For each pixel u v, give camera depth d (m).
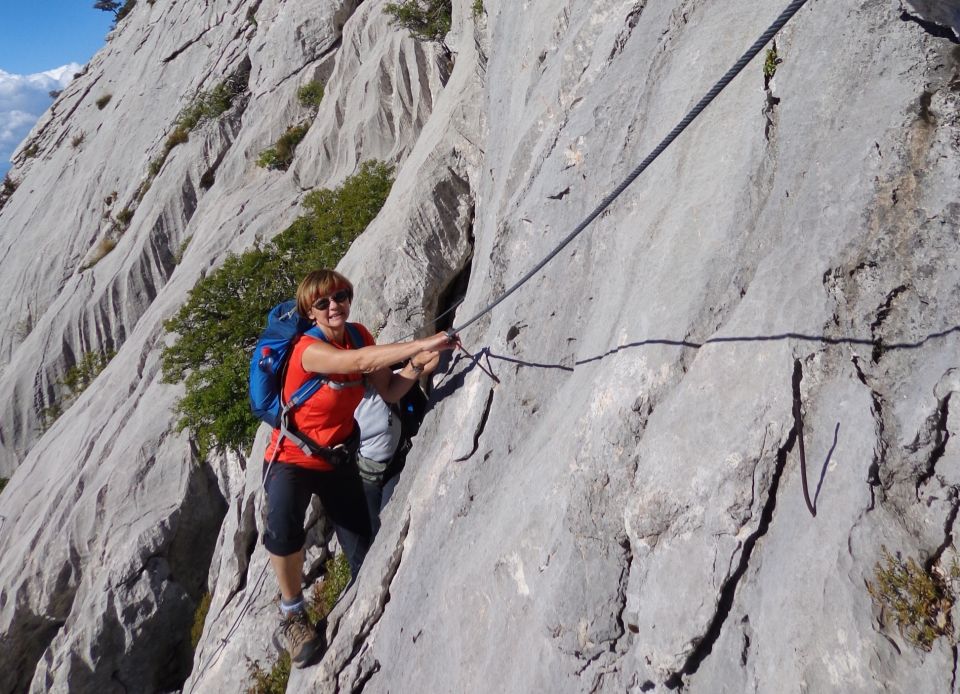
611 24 4.79
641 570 2.97
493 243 4.95
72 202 32.88
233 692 6.35
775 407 2.75
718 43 3.82
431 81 16.94
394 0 20.03
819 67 3.25
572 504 3.28
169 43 34.38
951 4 3.00
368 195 14.30
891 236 2.76
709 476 2.82
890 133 2.87
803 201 3.05
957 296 2.56
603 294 4.01
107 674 11.73
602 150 4.29
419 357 4.64
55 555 13.38
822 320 2.78
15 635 13.23
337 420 4.52
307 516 6.62
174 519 12.94
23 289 31.94
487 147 6.97
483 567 3.70
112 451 14.95
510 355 4.39
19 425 24.86
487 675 3.45
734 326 3.02
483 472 4.27
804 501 2.62
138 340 18.64
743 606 2.66
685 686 2.73
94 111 37.69
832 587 2.40
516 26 7.00
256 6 29.77
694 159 3.67
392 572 4.57
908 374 2.58
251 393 4.53
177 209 25.84
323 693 4.45
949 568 2.31
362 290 8.16
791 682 2.38
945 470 2.40
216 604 7.96
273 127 24.03
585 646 3.06
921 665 2.21
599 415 3.38
